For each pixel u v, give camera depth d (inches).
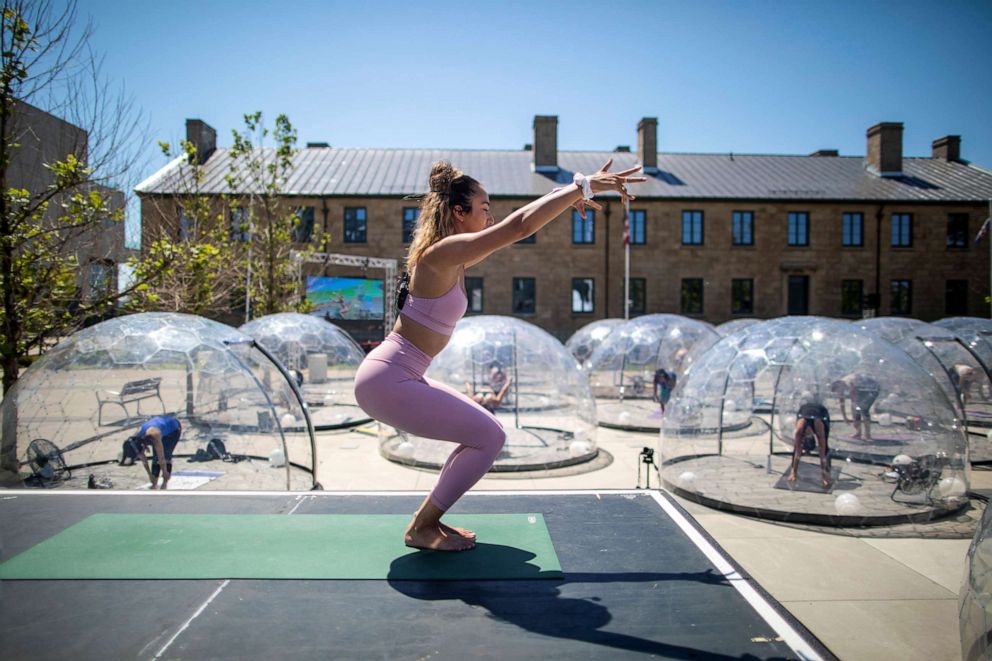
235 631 70.4
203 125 1272.1
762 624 72.2
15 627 70.8
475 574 86.5
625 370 636.7
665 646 67.1
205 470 244.4
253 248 705.6
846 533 205.2
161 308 445.4
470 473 94.5
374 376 94.2
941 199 1245.7
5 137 277.7
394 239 1210.6
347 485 276.8
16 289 276.8
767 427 386.6
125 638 68.6
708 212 1235.2
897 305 1254.9
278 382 488.4
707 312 1232.8
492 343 398.0
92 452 238.4
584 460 331.0
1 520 108.3
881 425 261.7
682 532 105.0
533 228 85.9
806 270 1238.9
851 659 127.2
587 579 85.3
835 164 1430.9
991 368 404.5
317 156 1382.9
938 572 172.9
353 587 82.7
